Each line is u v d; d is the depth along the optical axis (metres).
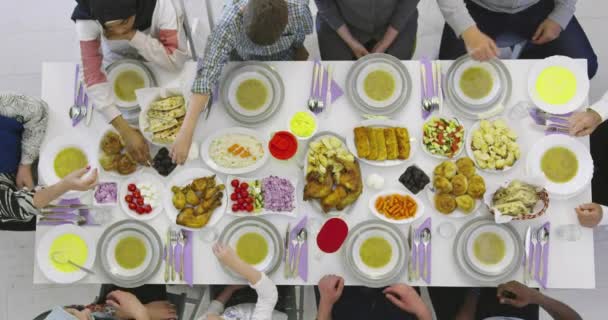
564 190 2.16
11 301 2.93
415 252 2.15
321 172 2.11
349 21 2.52
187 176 2.18
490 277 2.13
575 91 2.22
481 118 2.21
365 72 2.24
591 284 2.14
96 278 2.17
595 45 3.16
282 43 2.22
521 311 2.46
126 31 2.10
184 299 2.60
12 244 2.97
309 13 2.22
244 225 2.16
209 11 2.73
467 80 2.25
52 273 2.15
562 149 2.19
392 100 2.23
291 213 2.15
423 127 2.19
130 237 2.18
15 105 2.22
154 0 2.14
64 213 2.17
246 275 2.10
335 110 2.23
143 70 2.25
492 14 2.66
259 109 2.23
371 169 2.19
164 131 2.15
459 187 2.10
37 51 3.16
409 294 2.18
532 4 2.56
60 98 2.25
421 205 2.13
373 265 2.16
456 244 2.14
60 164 2.21
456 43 2.75
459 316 2.48
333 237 2.12
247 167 2.17
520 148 2.21
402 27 2.49
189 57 2.50
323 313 2.20
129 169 2.18
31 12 3.19
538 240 2.15
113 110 2.16
